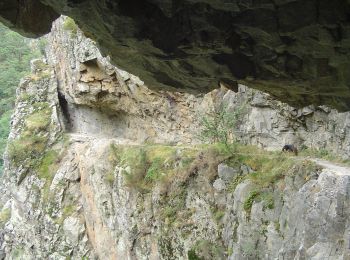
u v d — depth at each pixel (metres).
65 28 33.72
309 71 8.46
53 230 32.00
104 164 28.94
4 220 36.34
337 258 14.48
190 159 23.48
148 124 30.81
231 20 7.50
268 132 22.56
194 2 7.24
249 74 8.94
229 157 21.39
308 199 16.25
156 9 7.58
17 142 35.69
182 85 10.88
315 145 20.72
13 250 34.56
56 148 35.25
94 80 32.19
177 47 8.20
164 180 24.05
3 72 57.72
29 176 34.53
